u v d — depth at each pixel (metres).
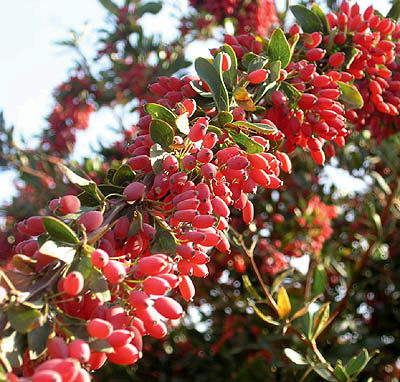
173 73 0.71
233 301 0.65
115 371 0.61
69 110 0.83
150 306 0.18
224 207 0.22
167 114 0.24
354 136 0.68
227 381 0.61
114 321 0.18
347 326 0.63
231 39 0.32
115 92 0.78
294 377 0.52
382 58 0.34
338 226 0.70
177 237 0.23
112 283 0.19
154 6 0.75
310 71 0.29
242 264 0.57
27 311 0.17
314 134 0.30
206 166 0.22
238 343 0.60
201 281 0.64
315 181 0.70
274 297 0.57
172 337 0.68
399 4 0.40
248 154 0.24
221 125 0.25
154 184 0.22
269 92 0.29
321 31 0.35
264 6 0.63
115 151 0.70
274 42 0.29
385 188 0.56
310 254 0.61
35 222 0.20
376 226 0.53
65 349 0.17
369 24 0.35
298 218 0.61
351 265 0.70
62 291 0.18
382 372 0.66
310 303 0.33
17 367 0.17
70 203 0.20
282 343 0.55
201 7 0.68
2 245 0.64
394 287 0.70
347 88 0.32
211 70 0.26
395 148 0.62
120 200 0.22
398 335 0.70
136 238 0.21
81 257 0.19
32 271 0.18
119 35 0.74
